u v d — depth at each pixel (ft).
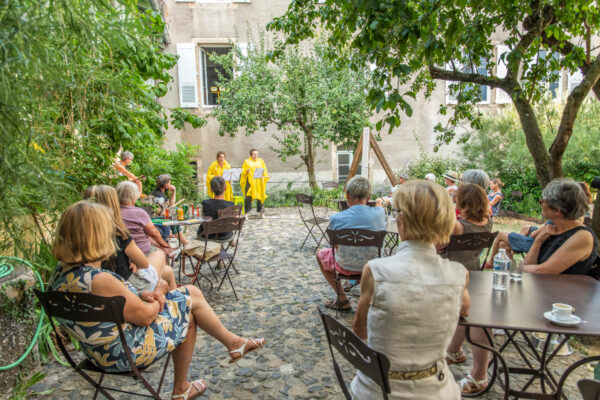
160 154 31.58
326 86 39.68
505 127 38.32
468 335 7.16
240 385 9.63
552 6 14.10
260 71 39.70
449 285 5.02
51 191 8.16
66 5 5.86
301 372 10.19
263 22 43.86
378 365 4.77
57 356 10.57
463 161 43.32
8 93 5.62
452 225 5.13
